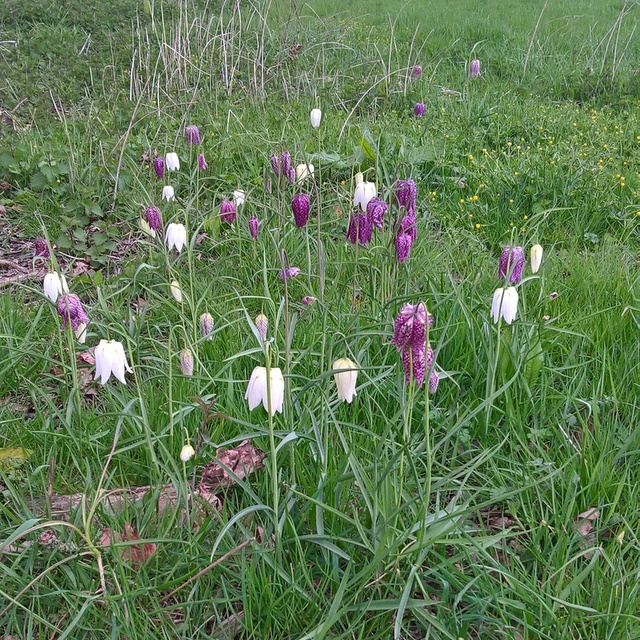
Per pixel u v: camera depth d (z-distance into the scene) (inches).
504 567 23.8
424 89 83.5
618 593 23.2
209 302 39.4
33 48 97.7
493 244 50.5
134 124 66.9
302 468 27.2
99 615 22.3
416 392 26.2
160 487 25.5
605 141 66.5
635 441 29.5
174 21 103.9
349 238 33.6
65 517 26.1
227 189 56.8
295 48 85.8
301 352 30.0
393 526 23.3
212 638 22.3
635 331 36.2
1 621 22.4
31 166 56.7
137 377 29.7
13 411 32.1
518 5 144.7
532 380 32.1
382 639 22.7
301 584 23.9
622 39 110.4
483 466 29.4
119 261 49.1
